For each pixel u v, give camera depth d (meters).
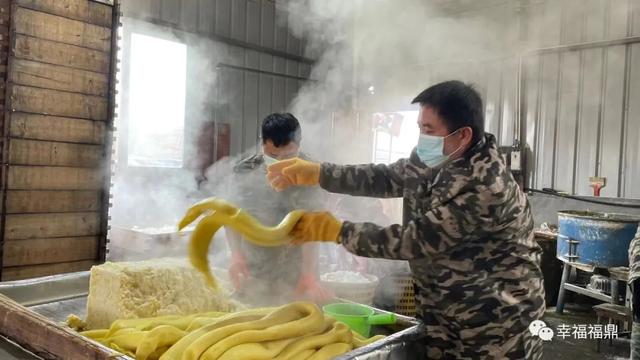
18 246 2.36
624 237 3.64
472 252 1.31
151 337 1.13
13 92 2.31
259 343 1.11
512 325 1.31
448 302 1.34
